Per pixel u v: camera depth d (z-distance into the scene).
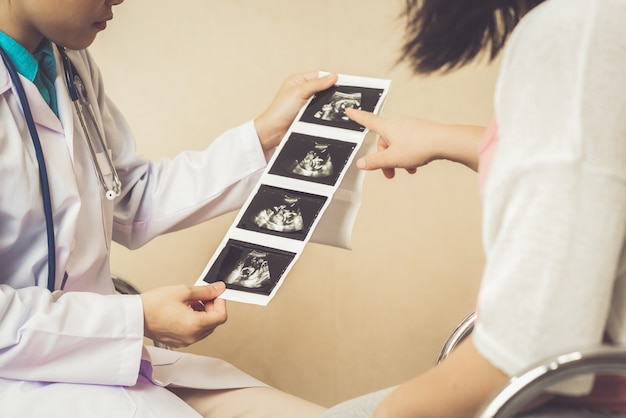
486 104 2.33
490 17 0.80
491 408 0.62
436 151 1.16
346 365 2.46
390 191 2.40
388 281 2.43
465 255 2.37
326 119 1.43
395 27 2.35
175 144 2.47
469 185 2.34
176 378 1.38
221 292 1.25
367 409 0.95
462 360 0.71
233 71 2.44
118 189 1.43
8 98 1.25
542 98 0.66
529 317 0.64
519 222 0.65
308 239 1.30
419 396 0.74
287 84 1.57
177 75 2.45
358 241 2.44
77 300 1.20
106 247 1.43
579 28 0.66
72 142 1.32
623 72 0.65
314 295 2.46
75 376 1.18
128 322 1.20
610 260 0.63
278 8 2.42
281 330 2.46
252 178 1.61
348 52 2.40
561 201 0.63
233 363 2.48
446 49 0.82
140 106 2.47
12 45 1.27
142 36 2.45
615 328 0.70
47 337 1.14
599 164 0.63
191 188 1.61
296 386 2.47
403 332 2.42
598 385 0.72
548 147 0.64
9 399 1.14
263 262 1.29
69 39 1.30
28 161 1.23
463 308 2.37
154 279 2.48
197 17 2.43
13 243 1.24
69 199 1.28
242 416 1.35
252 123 1.59
